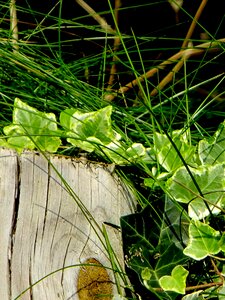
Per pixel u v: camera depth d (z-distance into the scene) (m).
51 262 0.69
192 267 0.79
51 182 0.71
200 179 0.78
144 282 0.73
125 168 0.81
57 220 0.70
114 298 0.71
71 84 0.97
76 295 0.70
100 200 0.73
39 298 0.68
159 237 0.75
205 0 1.21
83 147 0.81
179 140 0.83
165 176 0.80
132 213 0.76
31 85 1.01
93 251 0.72
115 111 0.94
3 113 0.95
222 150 0.82
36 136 0.80
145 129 0.96
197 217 0.77
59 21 1.02
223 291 0.75
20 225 0.69
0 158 0.69
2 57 0.98
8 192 0.69
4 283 0.67
